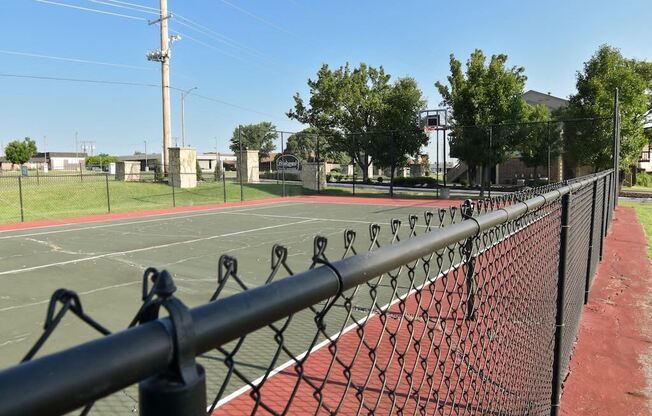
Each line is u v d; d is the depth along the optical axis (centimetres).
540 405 388
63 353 65
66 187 2847
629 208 2198
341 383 412
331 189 3566
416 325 536
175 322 76
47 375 61
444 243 192
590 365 498
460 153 3005
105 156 11625
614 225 1591
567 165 3512
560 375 391
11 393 58
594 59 3039
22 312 671
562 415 404
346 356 473
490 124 2928
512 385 314
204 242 1328
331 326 565
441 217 246
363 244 1249
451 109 3416
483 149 2914
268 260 1059
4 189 2708
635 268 948
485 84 3041
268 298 100
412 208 2356
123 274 917
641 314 663
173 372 78
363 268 137
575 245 491
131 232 1547
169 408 75
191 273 921
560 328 380
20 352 523
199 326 81
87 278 885
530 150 3133
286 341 517
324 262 127
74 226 1720
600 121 2900
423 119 3609
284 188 3145
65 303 75
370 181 4300
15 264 1022
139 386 76
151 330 74
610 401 429
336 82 4109
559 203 448
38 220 1936
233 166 8419
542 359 397
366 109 4053
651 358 519
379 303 661
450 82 3397
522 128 2905
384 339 508
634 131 2984
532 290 357
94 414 364
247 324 93
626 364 504
